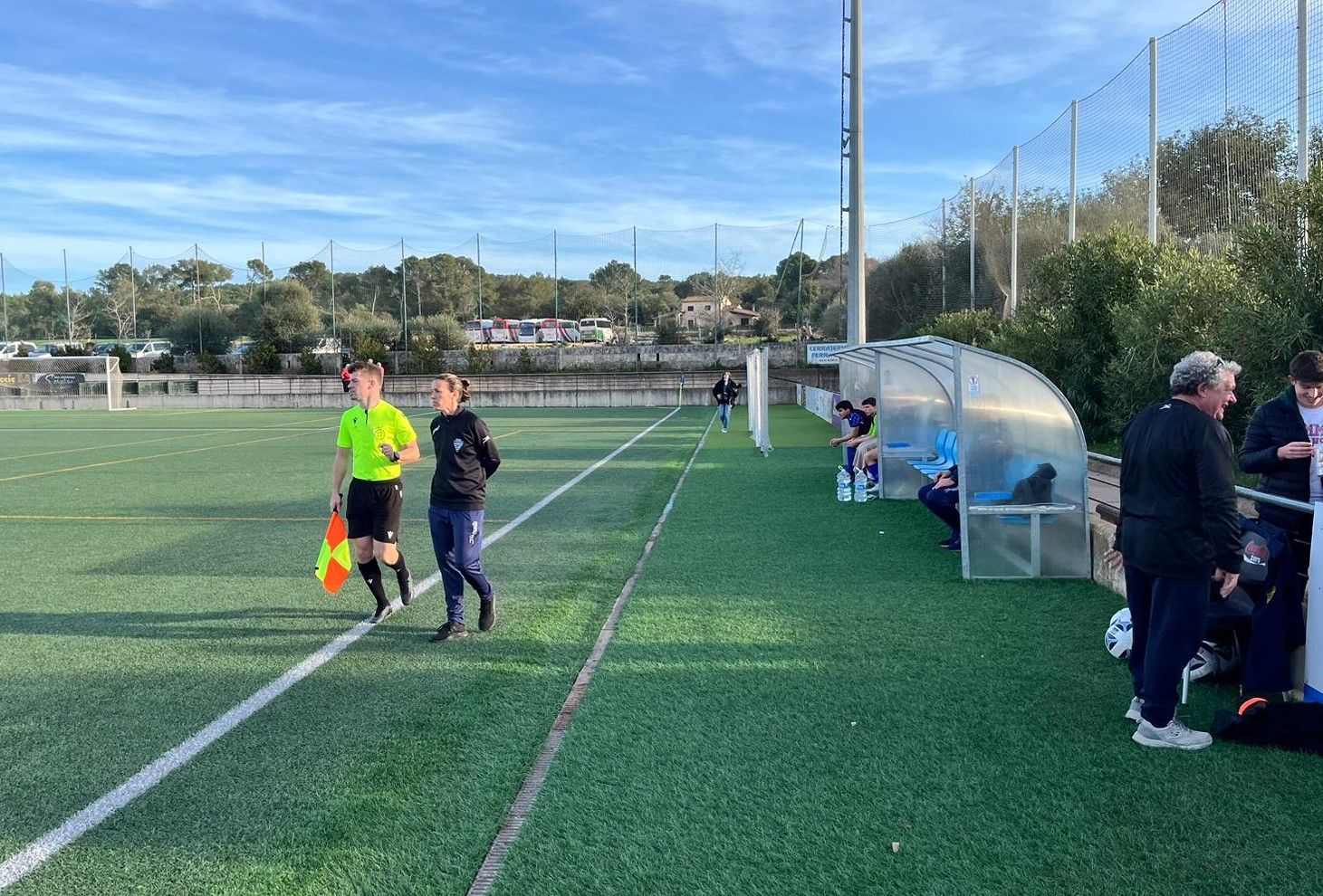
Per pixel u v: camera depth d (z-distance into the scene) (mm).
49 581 7992
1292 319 7359
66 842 3479
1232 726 4031
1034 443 7227
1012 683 4871
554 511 11547
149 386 47312
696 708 4625
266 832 3521
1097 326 12477
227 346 53656
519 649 5852
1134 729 4219
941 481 8406
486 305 59469
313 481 15117
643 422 30203
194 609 7000
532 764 4094
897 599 6684
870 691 4801
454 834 3467
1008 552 7230
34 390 44031
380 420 6340
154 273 69062
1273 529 4496
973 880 3033
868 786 3723
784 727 4355
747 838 3338
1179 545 3846
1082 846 3219
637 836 3369
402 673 5402
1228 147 9773
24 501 12961
